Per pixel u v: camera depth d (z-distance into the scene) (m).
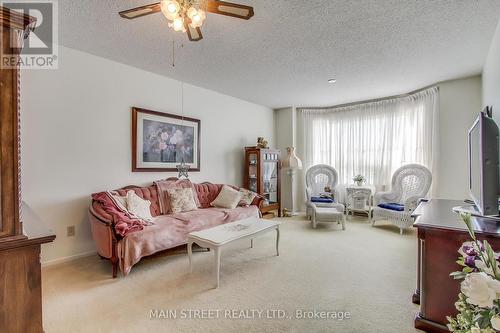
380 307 1.99
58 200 2.88
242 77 3.93
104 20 2.36
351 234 4.03
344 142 5.59
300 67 3.52
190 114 4.29
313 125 5.91
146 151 3.68
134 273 2.60
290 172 5.78
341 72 3.70
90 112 3.13
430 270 1.69
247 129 5.41
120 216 2.63
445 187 4.06
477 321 0.92
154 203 3.51
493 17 2.32
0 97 0.96
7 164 0.98
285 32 2.58
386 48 2.94
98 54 3.13
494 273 0.92
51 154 2.83
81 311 1.92
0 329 0.97
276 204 5.29
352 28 2.51
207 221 3.32
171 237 2.86
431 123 4.30
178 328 1.73
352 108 5.49
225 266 2.78
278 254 3.12
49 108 2.82
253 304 2.03
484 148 1.74
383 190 5.05
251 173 5.13
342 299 2.11
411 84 4.23
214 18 2.32
